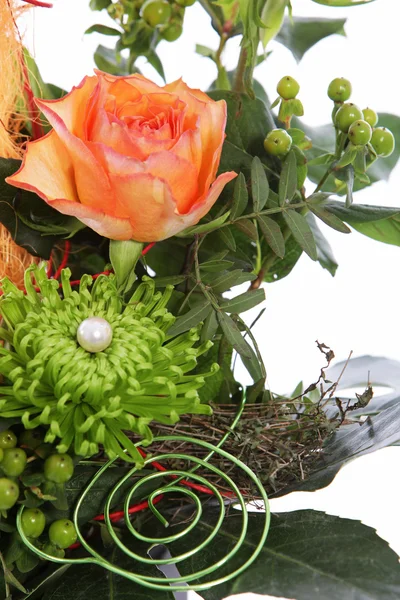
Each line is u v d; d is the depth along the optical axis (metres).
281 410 0.45
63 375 0.39
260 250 0.50
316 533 0.42
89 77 0.42
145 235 0.40
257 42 0.47
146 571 0.41
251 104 0.47
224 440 0.43
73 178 0.41
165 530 0.43
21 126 0.49
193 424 0.44
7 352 0.40
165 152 0.39
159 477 0.42
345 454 0.44
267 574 0.40
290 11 0.49
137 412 0.40
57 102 0.40
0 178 0.43
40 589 0.42
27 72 0.48
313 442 0.44
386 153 0.46
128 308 0.41
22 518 0.39
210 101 0.42
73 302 0.40
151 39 0.50
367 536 0.41
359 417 0.50
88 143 0.39
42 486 0.40
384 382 0.56
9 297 0.41
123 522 0.44
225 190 0.46
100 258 0.50
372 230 0.50
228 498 0.45
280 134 0.45
